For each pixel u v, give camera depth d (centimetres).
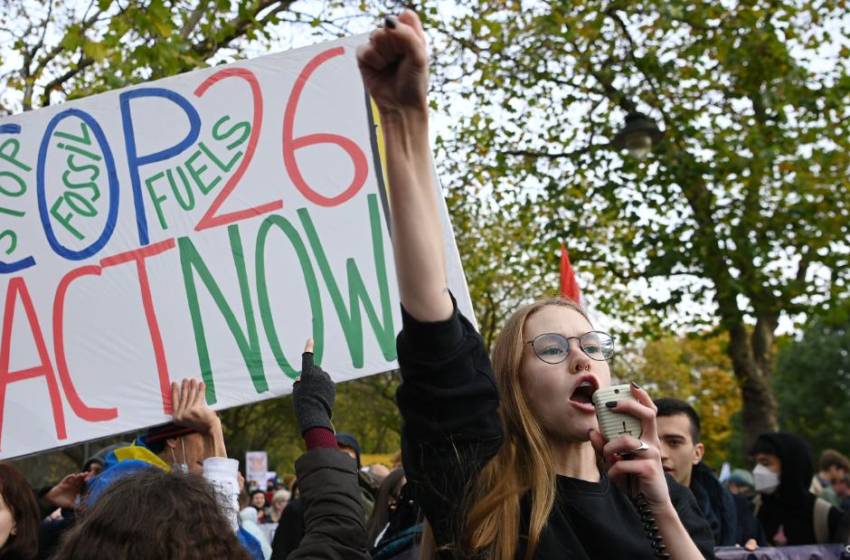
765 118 1321
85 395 315
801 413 4041
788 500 492
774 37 1228
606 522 195
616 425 183
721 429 3384
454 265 278
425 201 175
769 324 1396
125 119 336
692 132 1276
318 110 330
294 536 388
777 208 1305
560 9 1205
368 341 314
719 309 1311
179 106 336
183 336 318
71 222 329
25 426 314
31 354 319
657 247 1330
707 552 213
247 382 314
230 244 324
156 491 163
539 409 203
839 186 1292
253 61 336
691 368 3183
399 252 175
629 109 1289
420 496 195
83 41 643
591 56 1262
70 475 381
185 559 154
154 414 312
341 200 323
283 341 315
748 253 1255
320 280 319
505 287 1777
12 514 324
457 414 185
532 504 191
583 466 205
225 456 307
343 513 204
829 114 1296
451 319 180
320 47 334
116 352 318
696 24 1248
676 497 221
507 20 1212
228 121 333
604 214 1369
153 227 327
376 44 164
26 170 334
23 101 741
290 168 328
